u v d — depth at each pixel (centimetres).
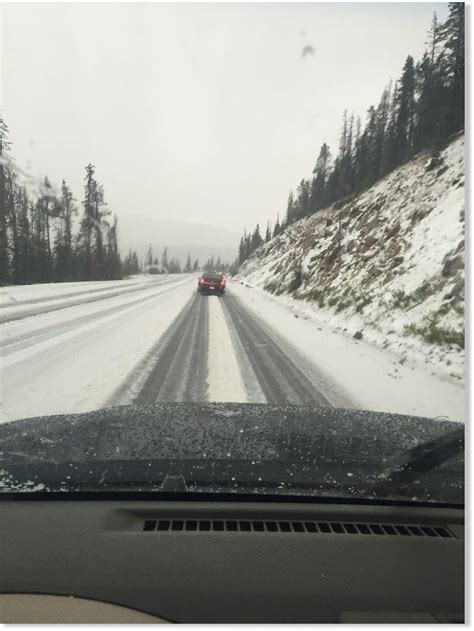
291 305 2052
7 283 3738
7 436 280
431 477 239
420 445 280
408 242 1521
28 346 837
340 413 367
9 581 160
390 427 328
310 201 5809
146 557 173
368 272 1612
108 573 165
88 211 5047
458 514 209
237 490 213
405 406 572
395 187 2392
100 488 211
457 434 309
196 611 151
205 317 1365
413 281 1200
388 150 3562
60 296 1811
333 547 185
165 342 916
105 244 5444
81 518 196
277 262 4169
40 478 219
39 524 192
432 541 193
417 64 3416
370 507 212
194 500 210
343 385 660
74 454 247
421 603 159
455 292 972
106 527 191
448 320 895
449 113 2542
